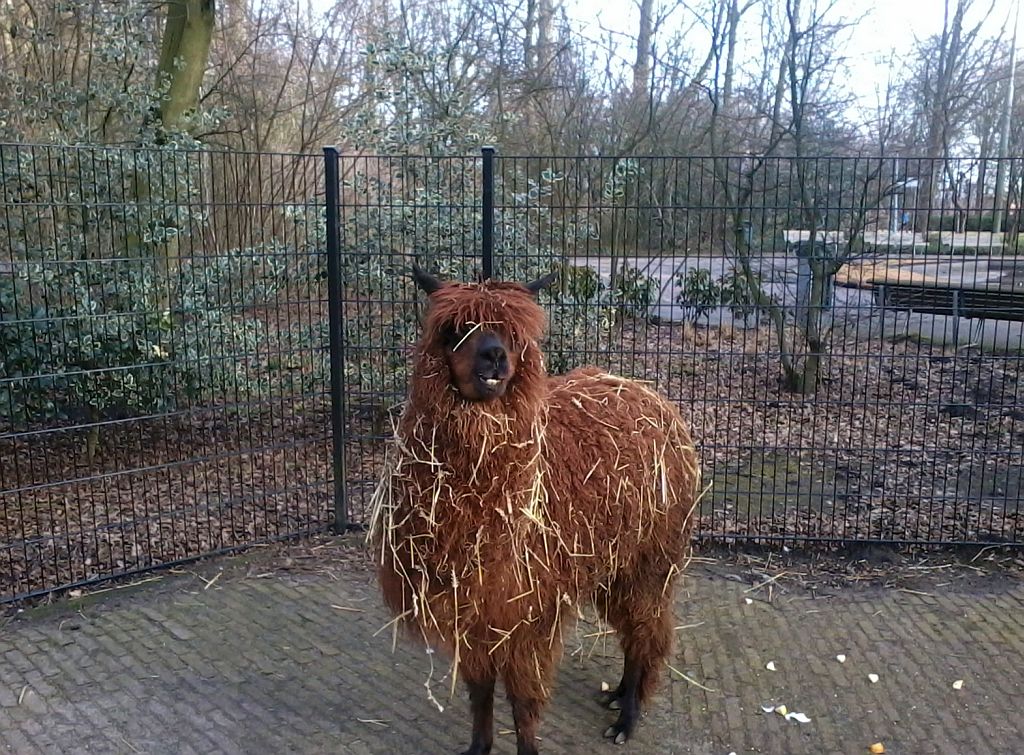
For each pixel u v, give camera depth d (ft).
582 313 19.17
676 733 11.28
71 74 28.71
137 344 19.08
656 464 10.55
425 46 39.55
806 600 15.11
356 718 11.56
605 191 20.61
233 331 18.04
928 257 21.01
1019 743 11.03
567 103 41.73
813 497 19.71
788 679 12.57
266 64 46.88
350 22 50.06
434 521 8.54
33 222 18.52
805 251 23.57
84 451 21.45
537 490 8.82
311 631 13.85
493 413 8.37
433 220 20.97
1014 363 31.73
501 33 39.19
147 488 19.45
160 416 16.38
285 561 16.46
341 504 17.69
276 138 47.19
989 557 16.69
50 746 10.80
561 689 12.33
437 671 12.77
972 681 12.50
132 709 11.64
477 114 28.55
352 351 20.06
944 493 17.76
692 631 13.97
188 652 13.12
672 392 25.71
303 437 21.66
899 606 14.87
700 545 17.29
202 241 18.15
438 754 10.83
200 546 16.84
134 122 23.94
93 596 14.87
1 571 15.47
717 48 32.32
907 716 11.65
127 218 18.02
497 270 19.47
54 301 19.51
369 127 24.40
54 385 19.56
